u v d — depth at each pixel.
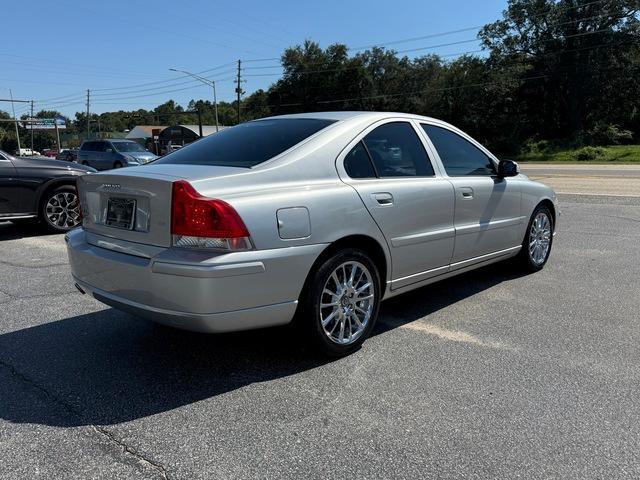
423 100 69.38
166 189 3.14
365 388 3.29
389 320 4.49
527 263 5.81
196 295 3.01
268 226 3.19
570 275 5.84
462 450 2.65
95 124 127.12
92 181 3.64
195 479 2.45
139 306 3.27
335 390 3.28
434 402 3.11
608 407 3.05
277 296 3.26
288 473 2.48
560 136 63.94
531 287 5.41
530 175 22.50
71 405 3.11
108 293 3.48
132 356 3.79
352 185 3.72
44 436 2.79
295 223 3.30
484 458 2.58
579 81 58.44
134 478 2.45
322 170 3.64
